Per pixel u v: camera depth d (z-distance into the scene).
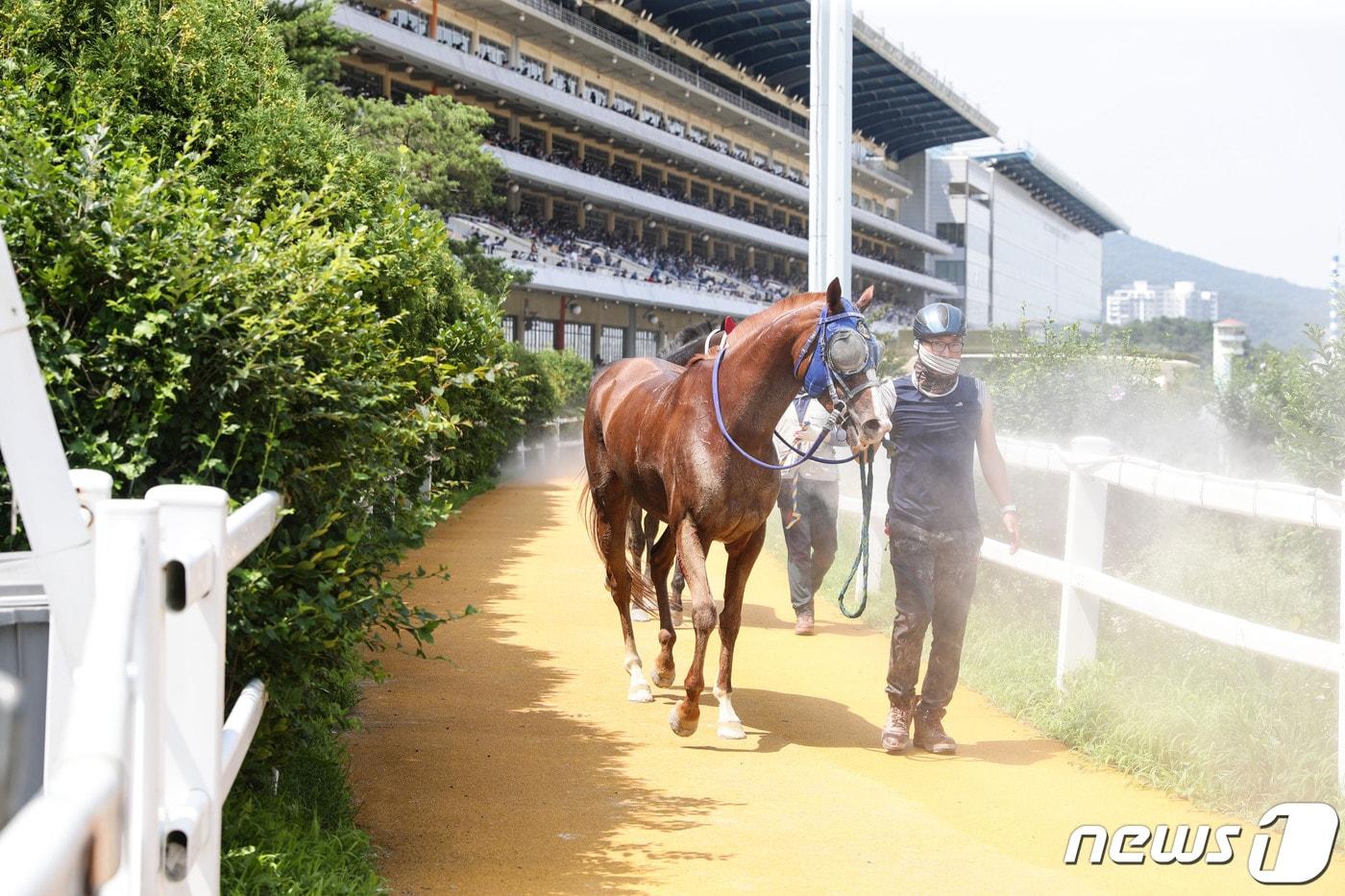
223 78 6.77
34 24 6.24
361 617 3.83
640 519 8.12
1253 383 8.51
